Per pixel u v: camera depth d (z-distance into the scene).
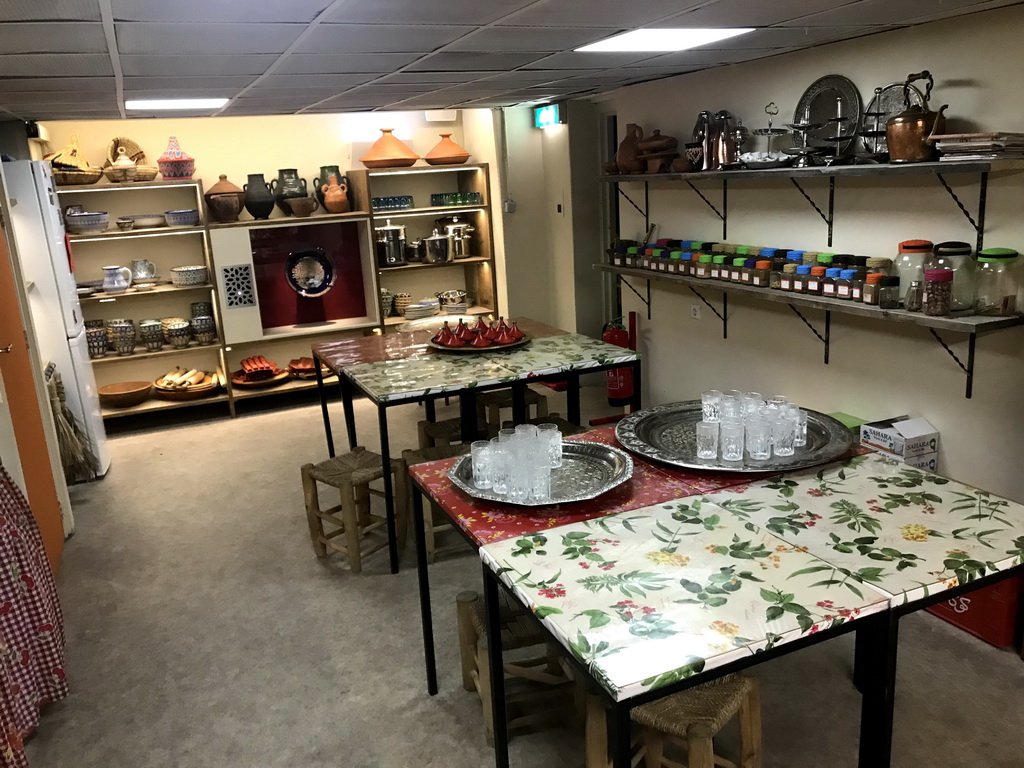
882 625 1.60
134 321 6.18
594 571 1.75
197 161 6.20
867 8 2.64
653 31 2.88
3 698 2.18
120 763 2.41
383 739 2.45
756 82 3.90
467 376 3.55
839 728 2.40
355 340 4.56
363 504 3.80
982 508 1.96
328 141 6.53
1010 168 2.65
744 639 1.47
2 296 3.53
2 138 4.68
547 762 2.32
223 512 4.32
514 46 3.03
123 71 2.94
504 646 2.31
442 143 6.45
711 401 2.51
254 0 2.00
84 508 4.47
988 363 2.97
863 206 3.41
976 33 2.81
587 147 5.97
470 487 2.20
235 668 2.87
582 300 6.27
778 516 1.97
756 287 3.77
